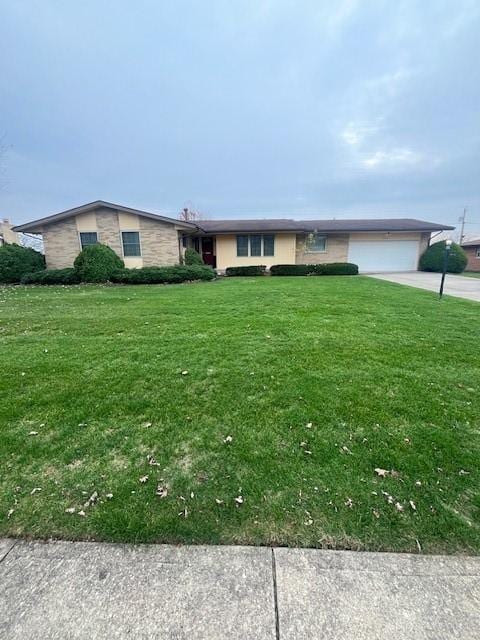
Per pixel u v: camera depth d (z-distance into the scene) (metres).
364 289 10.57
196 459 2.17
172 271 12.97
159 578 1.37
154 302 8.23
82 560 1.46
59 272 12.80
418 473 2.02
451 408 2.81
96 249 12.84
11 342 4.80
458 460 2.14
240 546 1.53
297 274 16.50
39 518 1.69
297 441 2.35
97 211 13.99
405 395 3.04
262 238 17.31
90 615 1.22
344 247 18.59
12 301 8.52
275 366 3.75
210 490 1.89
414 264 19.12
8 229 24.19
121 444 2.33
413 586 1.34
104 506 1.77
